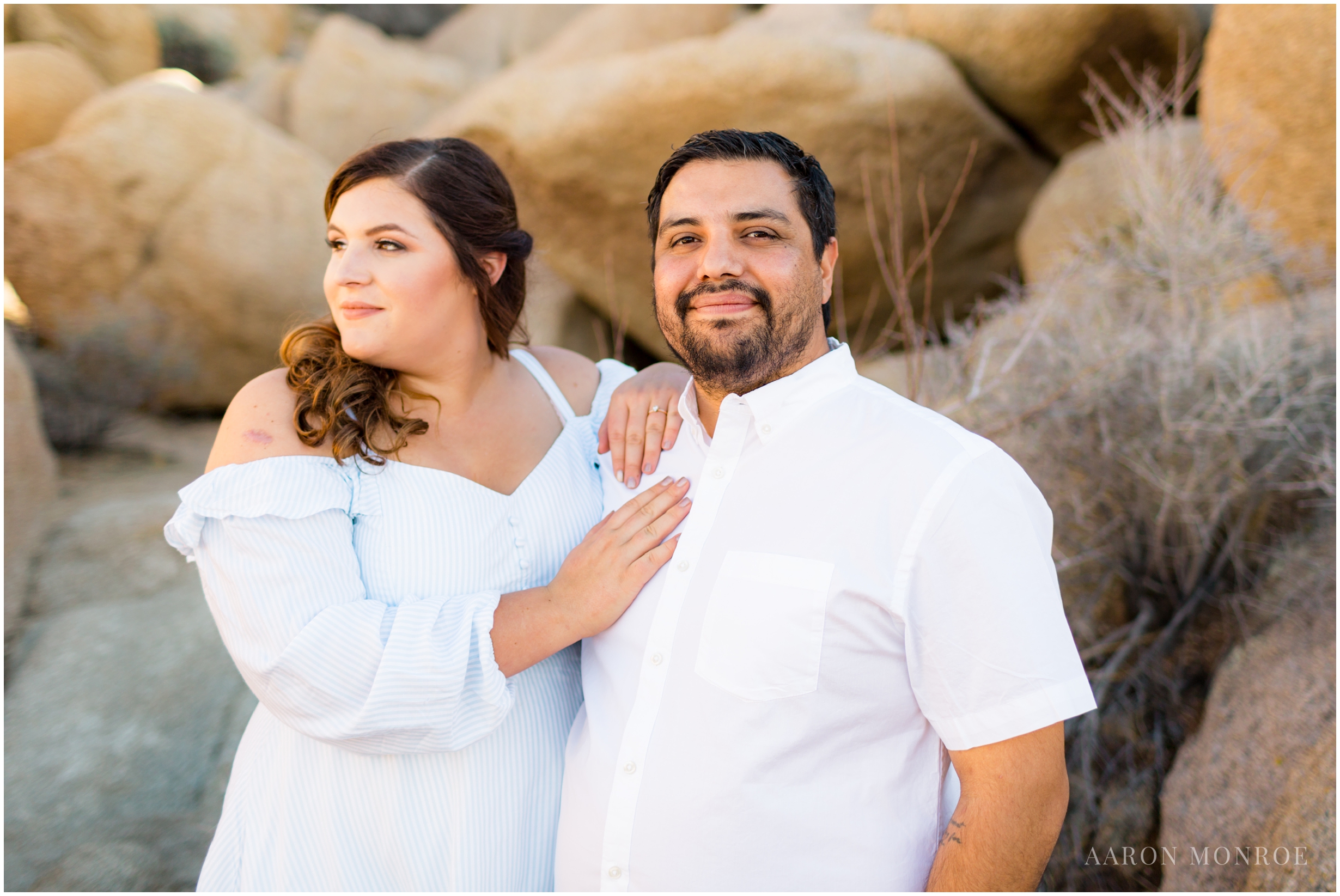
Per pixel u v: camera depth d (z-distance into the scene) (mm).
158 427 6090
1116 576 2713
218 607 1390
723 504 1396
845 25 5504
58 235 5836
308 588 1364
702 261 1373
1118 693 2506
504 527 1561
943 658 1234
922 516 1254
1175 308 2697
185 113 6168
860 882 1265
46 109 6812
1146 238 2867
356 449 1467
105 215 5898
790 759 1271
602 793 1360
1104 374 2613
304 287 6246
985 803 1220
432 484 1523
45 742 3311
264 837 1489
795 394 1396
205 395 6219
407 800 1454
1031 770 1206
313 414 1476
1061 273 3033
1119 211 3658
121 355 5906
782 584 1296
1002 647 1200
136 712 3457
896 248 3070
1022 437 2701
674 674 1340
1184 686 2508
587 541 1455
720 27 6500
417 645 1342
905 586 1258
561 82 5223
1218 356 2604
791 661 1272
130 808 3145
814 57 4793
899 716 1312
